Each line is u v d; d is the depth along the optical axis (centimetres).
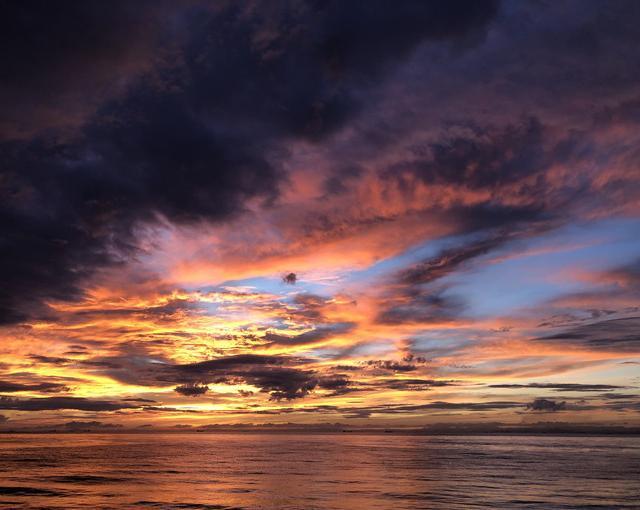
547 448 15150
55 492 4669
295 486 5166
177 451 12812
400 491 4788
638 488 5025
